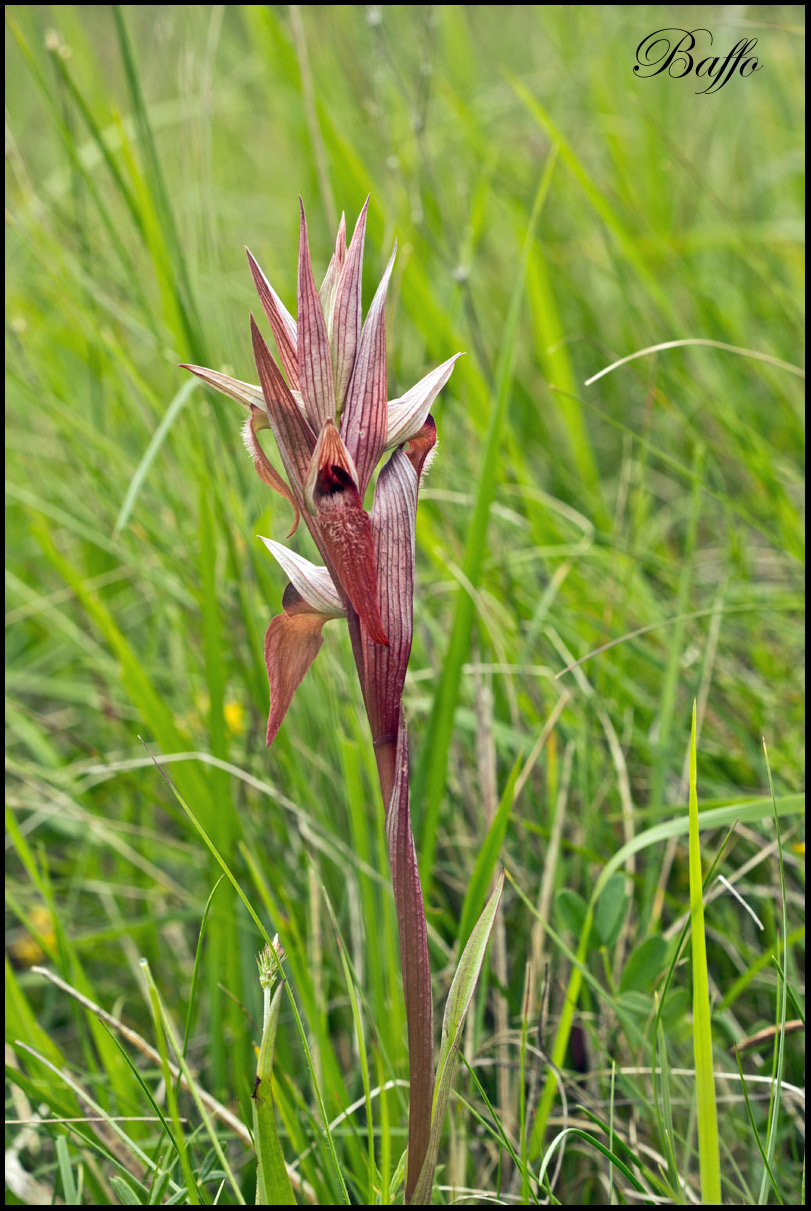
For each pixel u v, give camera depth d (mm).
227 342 909
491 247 1516
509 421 1238
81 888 969
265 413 565
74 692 1140
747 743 864
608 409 1385
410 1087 560
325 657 823
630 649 895
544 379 1360
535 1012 707
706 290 1350
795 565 1026
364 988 731
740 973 753
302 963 688
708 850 824
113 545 994
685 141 1604
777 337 1298
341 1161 684
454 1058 559
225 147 1606
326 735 841
